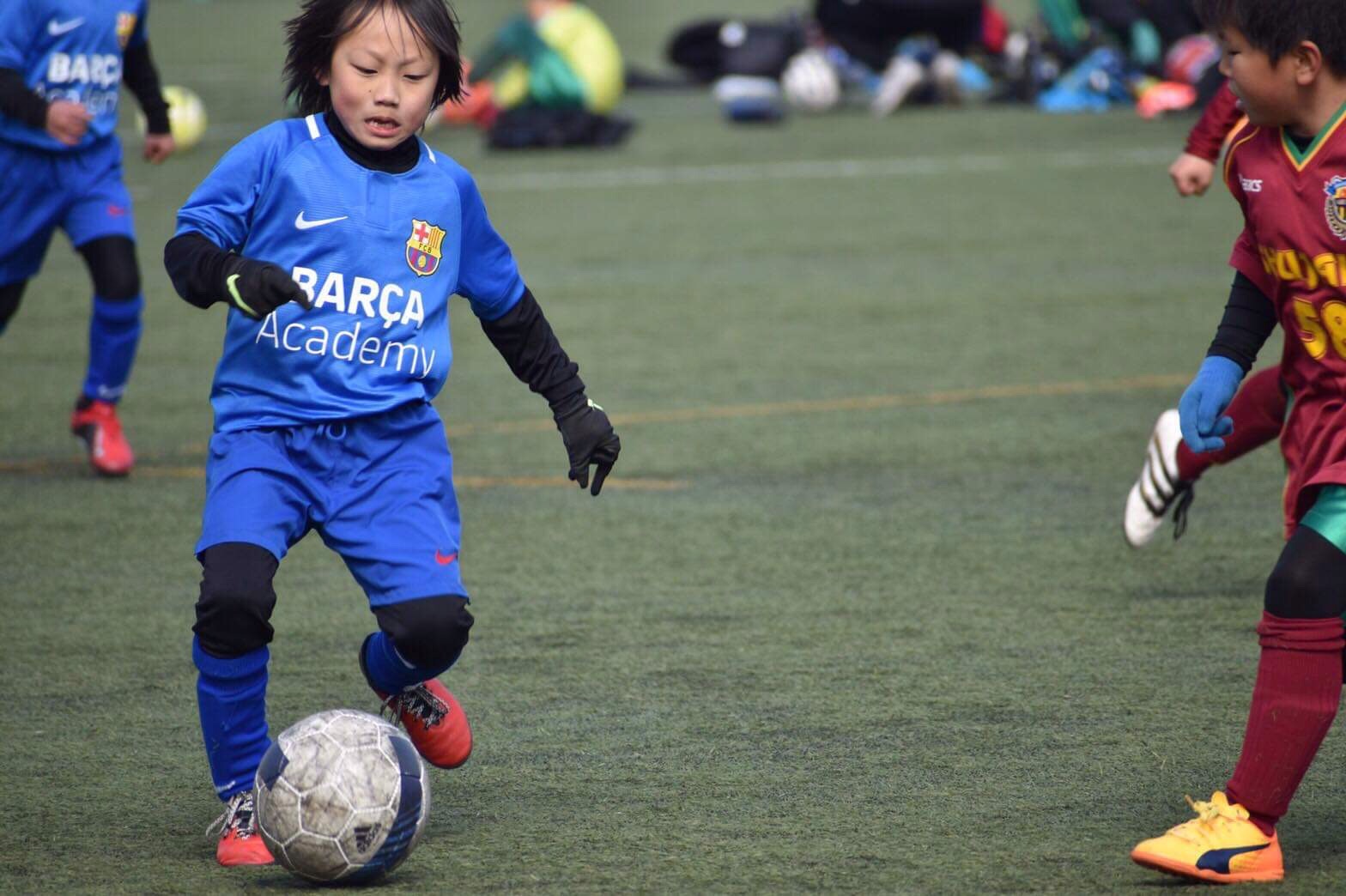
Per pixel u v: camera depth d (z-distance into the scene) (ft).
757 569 54.29
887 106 203.72
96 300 65.77
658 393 80.59
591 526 59.77
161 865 32.50
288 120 34.24
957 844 32.91
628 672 44.42
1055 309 99.76
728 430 73.67
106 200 66.28
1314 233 32.30
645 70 247.70
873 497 63.05
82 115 60.80
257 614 31.94
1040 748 38.40
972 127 190.08
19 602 51.19
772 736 39.45
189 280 31.40
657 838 33.40
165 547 57.57
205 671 32.48
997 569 53.93
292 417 33.65
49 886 31.45
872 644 46.55
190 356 90.33
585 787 36.42
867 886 30.81
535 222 134.10
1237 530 58.29
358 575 33.78
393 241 33.96
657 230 129.90
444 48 33.53
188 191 142.92
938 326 95.40
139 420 76.89
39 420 77.15
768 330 94.99
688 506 62.23
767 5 346.95
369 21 32.91
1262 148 33.09
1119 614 49.08
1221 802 31.35
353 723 31.48
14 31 62.69
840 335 93.45
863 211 137.90
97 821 34.86
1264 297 34.94
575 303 102.99
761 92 200.23
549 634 47.83
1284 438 34.94
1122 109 205.26
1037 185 149.89
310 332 33.58
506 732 40.04
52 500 63.67
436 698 35.76
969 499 62.49
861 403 78.18
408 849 31.17
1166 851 30.76
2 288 66.13
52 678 44.37
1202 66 198.39
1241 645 46.06
